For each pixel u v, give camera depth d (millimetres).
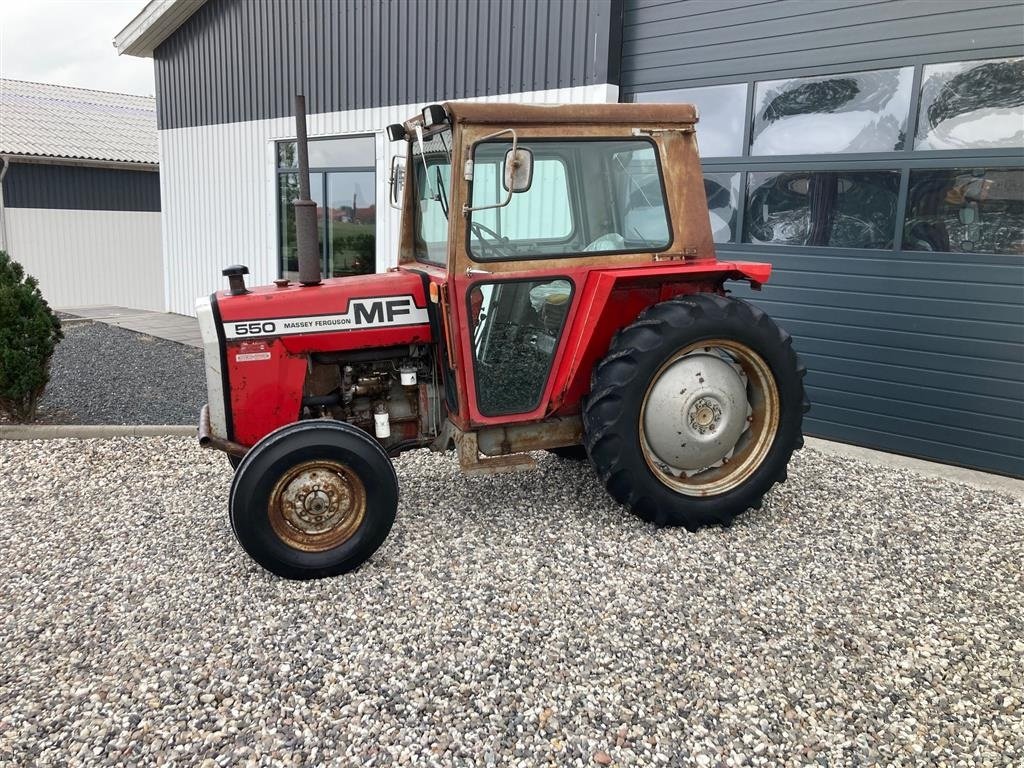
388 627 2867
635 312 3719
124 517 3953
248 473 3113
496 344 3494
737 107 5832
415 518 3840
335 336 3543
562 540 3592
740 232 5945
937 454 5219
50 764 2166
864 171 5281
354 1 8570
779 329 3725
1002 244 4828
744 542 3619
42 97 21188
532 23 6840
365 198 9047
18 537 3713
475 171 3305
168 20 10953
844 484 4488
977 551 3594
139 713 2381
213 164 11242
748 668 2629
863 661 2684
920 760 2207
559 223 3488
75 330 10758
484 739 2270
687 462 3678
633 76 6387
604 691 2492
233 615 2961
